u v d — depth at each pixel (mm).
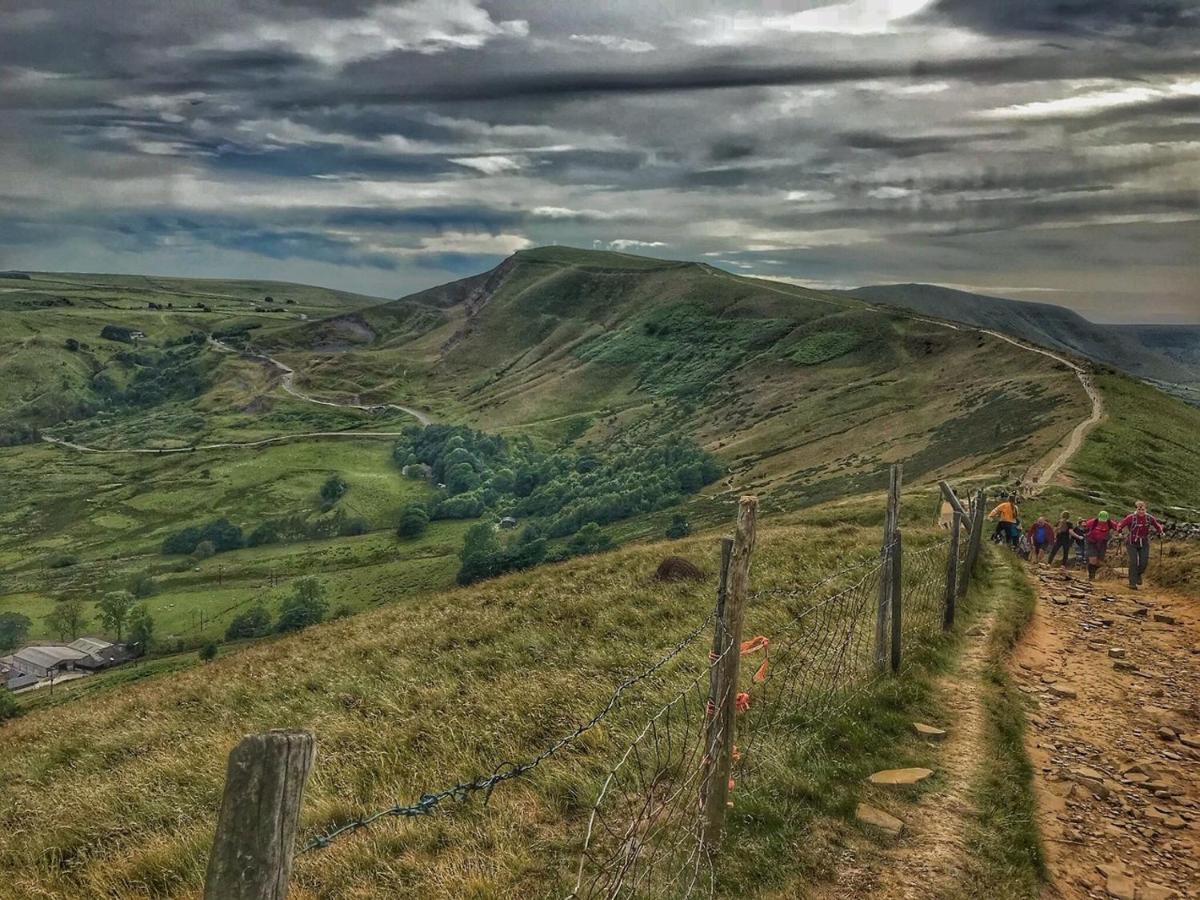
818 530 25500
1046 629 15086
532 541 140750
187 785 10023
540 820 7602
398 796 8383
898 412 138875
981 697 10602
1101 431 69000
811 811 7465
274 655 17984
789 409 181375
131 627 122375
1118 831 7930
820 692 9961
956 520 13594
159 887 7527
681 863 6480
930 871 6758
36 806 10383
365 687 12938
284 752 3100
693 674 10938
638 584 17938
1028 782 8516
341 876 6930
